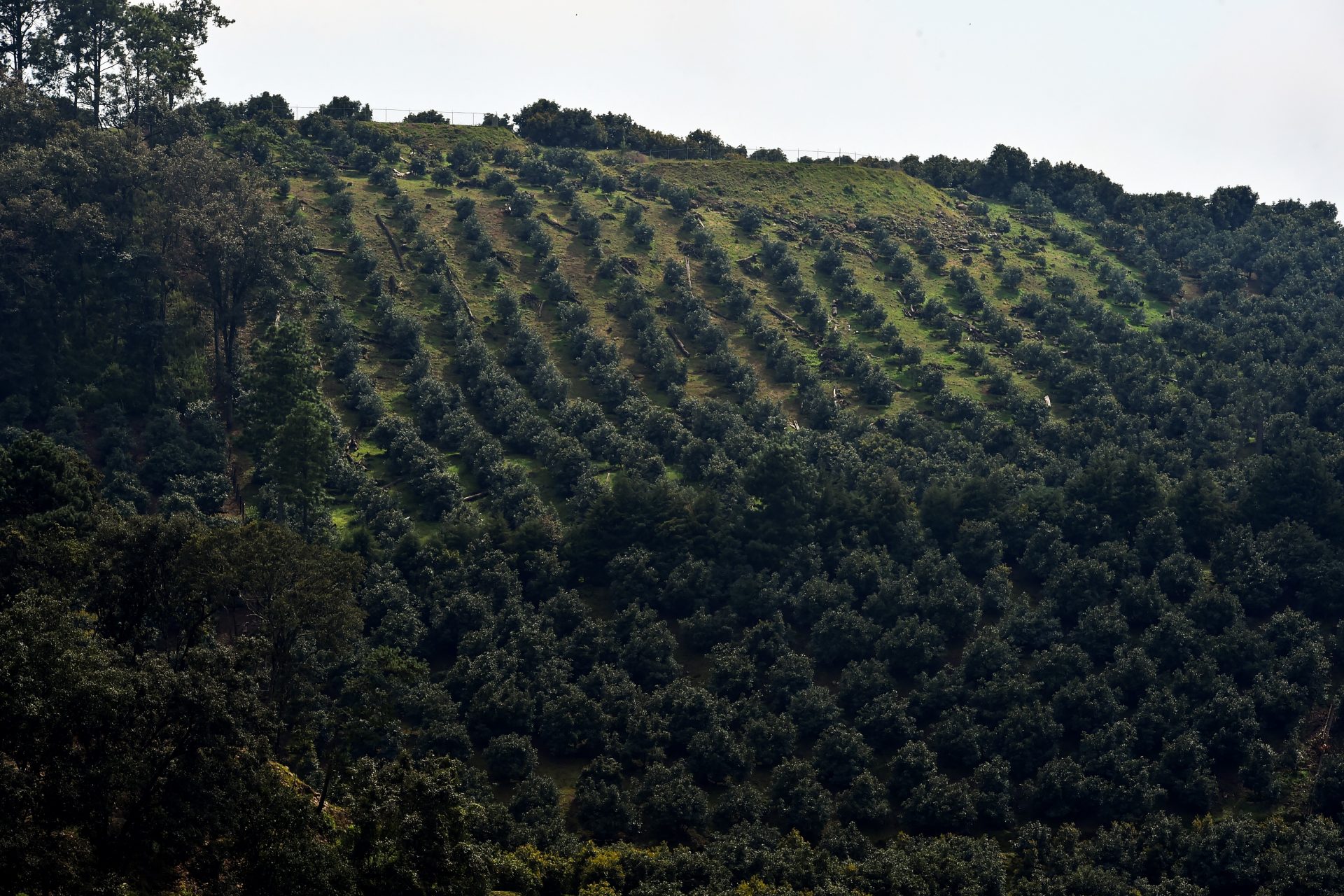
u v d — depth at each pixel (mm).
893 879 131375
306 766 126562
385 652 112375
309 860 93562
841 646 174375
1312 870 136125
